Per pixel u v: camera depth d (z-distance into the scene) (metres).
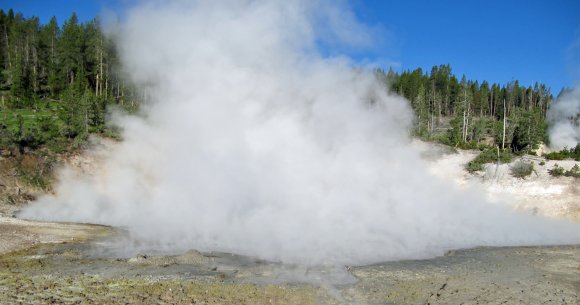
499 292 15.95
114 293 14.98
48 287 15.38
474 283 17.11
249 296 15.13
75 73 70.12
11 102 60.31
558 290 16.27
